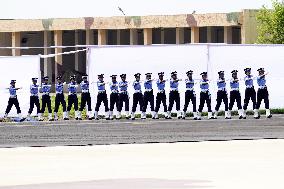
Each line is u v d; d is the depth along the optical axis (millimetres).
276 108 56625
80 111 56031
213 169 25469
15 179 23375
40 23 118812
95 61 55469
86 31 119062
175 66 55562
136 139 38062
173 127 46594
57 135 41594
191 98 54906
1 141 37969
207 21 107938
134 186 21578
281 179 22703
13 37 122000
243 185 21438
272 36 97438
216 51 55469
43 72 123250
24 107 55438
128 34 123438
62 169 26031
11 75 55188
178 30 113125
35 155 30844
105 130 44906
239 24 105562
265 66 56094
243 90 55656
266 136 38656
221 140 36531
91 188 21234
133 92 55719
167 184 21922
